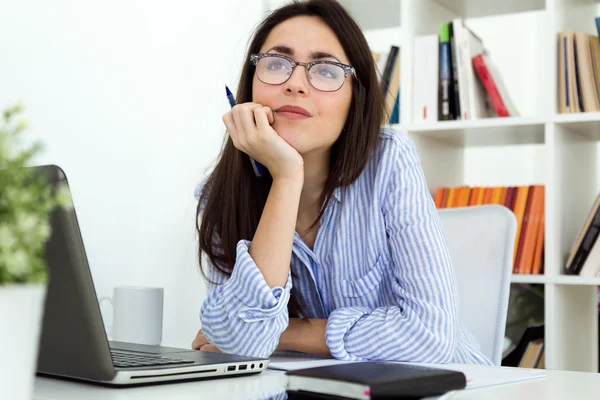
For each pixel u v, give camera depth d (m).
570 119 2.23
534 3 2.53
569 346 2.34
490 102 2.48
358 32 1.38
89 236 2.18
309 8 1.38
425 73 2.48
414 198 1.31
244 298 1.15
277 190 1.23
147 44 2.40
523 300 2.35
